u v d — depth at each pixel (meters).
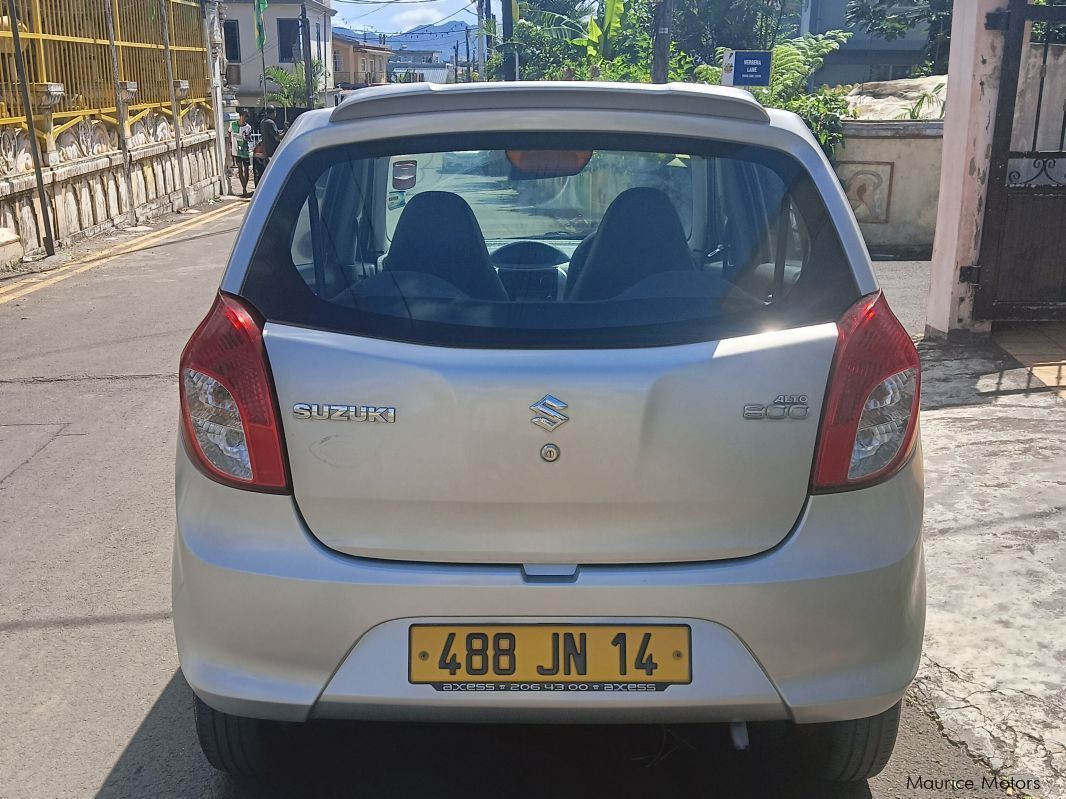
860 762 2.66
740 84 13.32
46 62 13.55
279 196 2.43
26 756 3.02
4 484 5.28
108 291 10.94
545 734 3.08
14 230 12.51
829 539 2.28
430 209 2.47
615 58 22.39
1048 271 7.30
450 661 2.25
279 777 2.89
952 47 7.30
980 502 4.64
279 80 51.69
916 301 9.34
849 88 17.05
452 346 2.28
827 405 2.28
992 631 3.58
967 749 2.99
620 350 2.27
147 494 5.12
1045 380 6.50
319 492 2.27
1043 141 7.65
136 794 2.84
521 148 2.48
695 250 2.46
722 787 2.83
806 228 2.42
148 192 17.75
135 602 3.98
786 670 2.27
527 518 2.26
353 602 2.24
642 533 2.27
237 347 2.30
